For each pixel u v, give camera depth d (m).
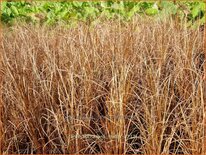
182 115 3.16
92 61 3.71
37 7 6.27
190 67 3.53
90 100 3.24
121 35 3.98
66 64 3.65
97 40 3.99
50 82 3.32
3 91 3.47
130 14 5.27
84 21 4.96
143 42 4.01
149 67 3.53
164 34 4.11
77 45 3.89
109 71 3.69
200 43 4.04
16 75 3.46
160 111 3.08
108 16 5.14
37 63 3.96
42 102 3.39
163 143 3.23
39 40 4.19
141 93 3.35
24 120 3.15
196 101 3.12
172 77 3.59
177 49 3.73
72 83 3.17
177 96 3.56
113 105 3.10
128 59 3.62
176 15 4.79
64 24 5.08
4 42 4.43
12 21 5.78
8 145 3.26
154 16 4.91
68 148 3.08
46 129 3.37
